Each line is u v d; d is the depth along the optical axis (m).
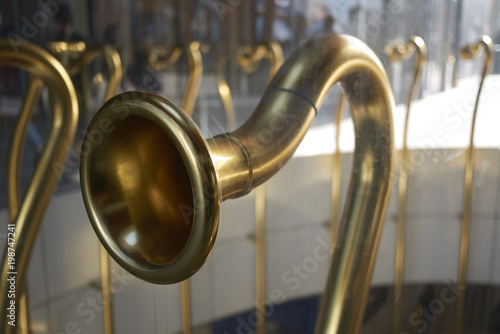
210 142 0.29
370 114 0.40
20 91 0.80
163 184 0.38
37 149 0.83
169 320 0.76
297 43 0.60
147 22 0.70
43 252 0.79
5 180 0.84
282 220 0.64
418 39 0.59
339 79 0.35
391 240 0.65
